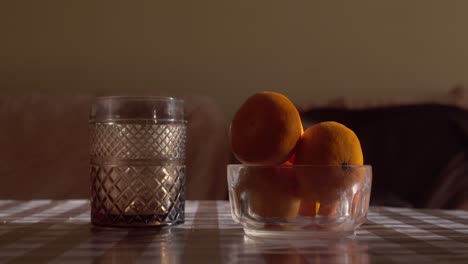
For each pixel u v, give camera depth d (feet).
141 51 8.43
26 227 2.43
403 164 6.38
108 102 2.31
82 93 8.41
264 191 2.07
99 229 2.37
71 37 8.49
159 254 1.85
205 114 7.20
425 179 6.30
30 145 7.05
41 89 8.50
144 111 2.31
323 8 8.29
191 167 6.91
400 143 6.47
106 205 2.32
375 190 6.27
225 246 1.99
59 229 2.38
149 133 2.31
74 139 7.07
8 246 1.99
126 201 2.31
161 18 8.42
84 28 8.48
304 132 2.13
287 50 8.32
